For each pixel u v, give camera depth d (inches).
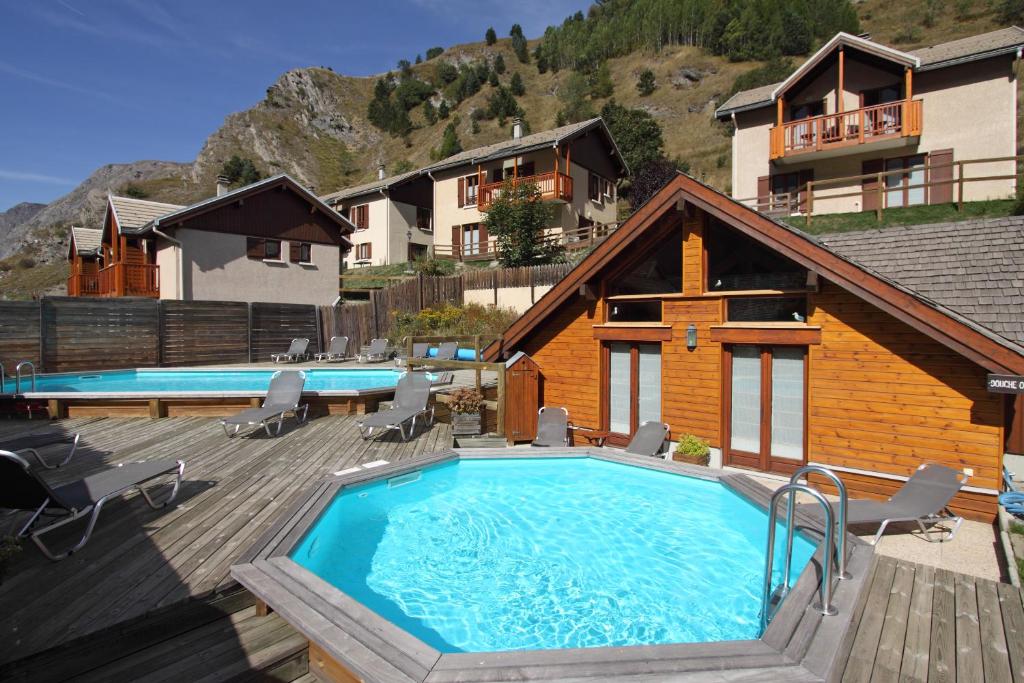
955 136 748.0
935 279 373.7
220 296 823.7
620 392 376.2
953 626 148.3
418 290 892.6
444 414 421.7
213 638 145.7
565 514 251.6
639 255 362.0
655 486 285.1
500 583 190.2
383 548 217.3
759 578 194.2
